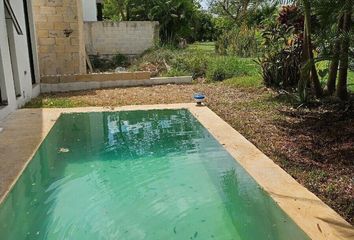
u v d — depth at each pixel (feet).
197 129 21.75
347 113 21.71
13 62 26.63
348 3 19.66
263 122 21.11
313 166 14.35
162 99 29.14
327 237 9.31
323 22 21.71
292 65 30.63
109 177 15.03
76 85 35.09
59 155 17.75
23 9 29.81
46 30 38.24
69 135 21.04
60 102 28.58
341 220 10.13
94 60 55.47
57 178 14.92
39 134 19.26
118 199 13.00
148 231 10.94
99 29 55.72
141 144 19.40
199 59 42.83
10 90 24.82
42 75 38.19
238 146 16.88
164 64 44.70
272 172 13.64
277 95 28.63
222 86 34.78
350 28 22.02
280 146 16.85
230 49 56.18
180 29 66.80
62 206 12.49
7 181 13.12
